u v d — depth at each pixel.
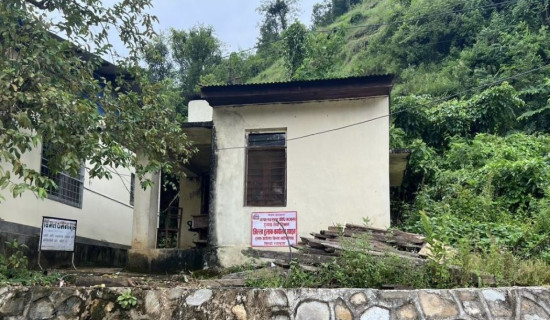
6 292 4.80
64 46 7.14
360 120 9.31
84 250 10.98
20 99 5.84
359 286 5.26
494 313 4.34
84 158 6.50
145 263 9.55
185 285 5.55
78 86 7.30
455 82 21.77
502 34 22.47
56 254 9.64
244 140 9.61
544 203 10.01
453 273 5.23
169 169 7.91
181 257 9.48
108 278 5.66
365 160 9.12
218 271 8.50
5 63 6.22
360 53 30.02
